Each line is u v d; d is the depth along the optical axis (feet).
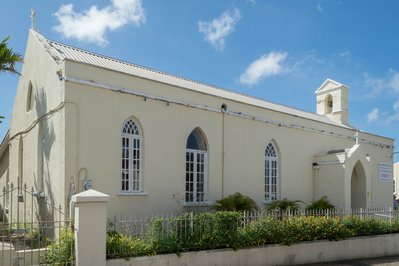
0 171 82.38
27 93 61.11
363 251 52.06
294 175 76.69
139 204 51.37
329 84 104.83
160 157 54.34
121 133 50.49
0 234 47.83
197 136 61.21
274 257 43.52
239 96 79.30
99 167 47.55
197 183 59.93
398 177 165.48
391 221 57.67
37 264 34.24
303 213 52.13
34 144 55.62
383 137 100.48
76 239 31.58
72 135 45.44
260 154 69.77
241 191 65.57
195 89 64.80
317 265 46.14
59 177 45.60
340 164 76.95
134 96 51.93
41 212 50.98
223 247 40.24
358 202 84.02
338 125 89.25
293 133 77.25
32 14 62.08
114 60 63.57
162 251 36.52
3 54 52.21
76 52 58.18
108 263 32.94
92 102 47.57
